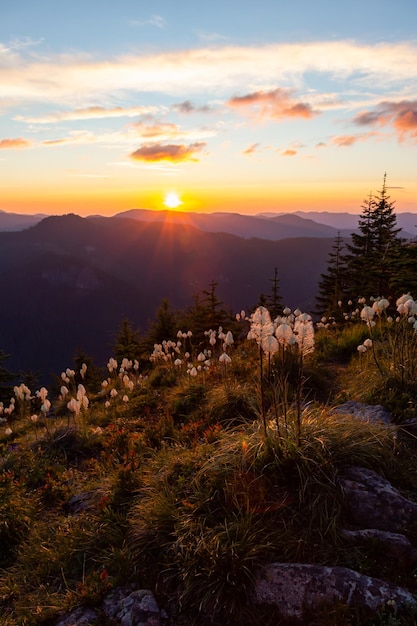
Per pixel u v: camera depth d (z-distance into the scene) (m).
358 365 8.69
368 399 6.59
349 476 4.20
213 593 3.41
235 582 3.39
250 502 4.08
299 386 4.56
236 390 7.86
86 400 8.84
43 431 9.55
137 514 4.62
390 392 6.49
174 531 4.08
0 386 27.09
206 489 4.36
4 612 3.91
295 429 4.62
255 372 9.18
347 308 21.97
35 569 4.38
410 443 5.10
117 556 4.04
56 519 5.34
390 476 4.38
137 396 10.82
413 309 6.50
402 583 3.27
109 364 13.08
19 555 4.69
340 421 5.05
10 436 10.56
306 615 3.14
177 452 5.93
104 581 3.84
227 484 4.23
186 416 8.14
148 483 5.16
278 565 3.47
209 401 8.16
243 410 7.39
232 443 4.92
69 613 3.63
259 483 4.17
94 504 5.26
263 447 4.49
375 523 3.81
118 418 9.17
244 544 3.64
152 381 12.20
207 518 4.02
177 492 4.62
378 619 2.97
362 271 20.12
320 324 13.60
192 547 3.80
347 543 3.65
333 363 9.88
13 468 7.13
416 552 3.43
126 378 11.27
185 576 3.59
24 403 12.80
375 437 4.69
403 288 14.33
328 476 4.16
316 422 4.96
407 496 4.13
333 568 3.35
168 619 3.39
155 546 4.09
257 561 3.55
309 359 9.19
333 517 3.84
